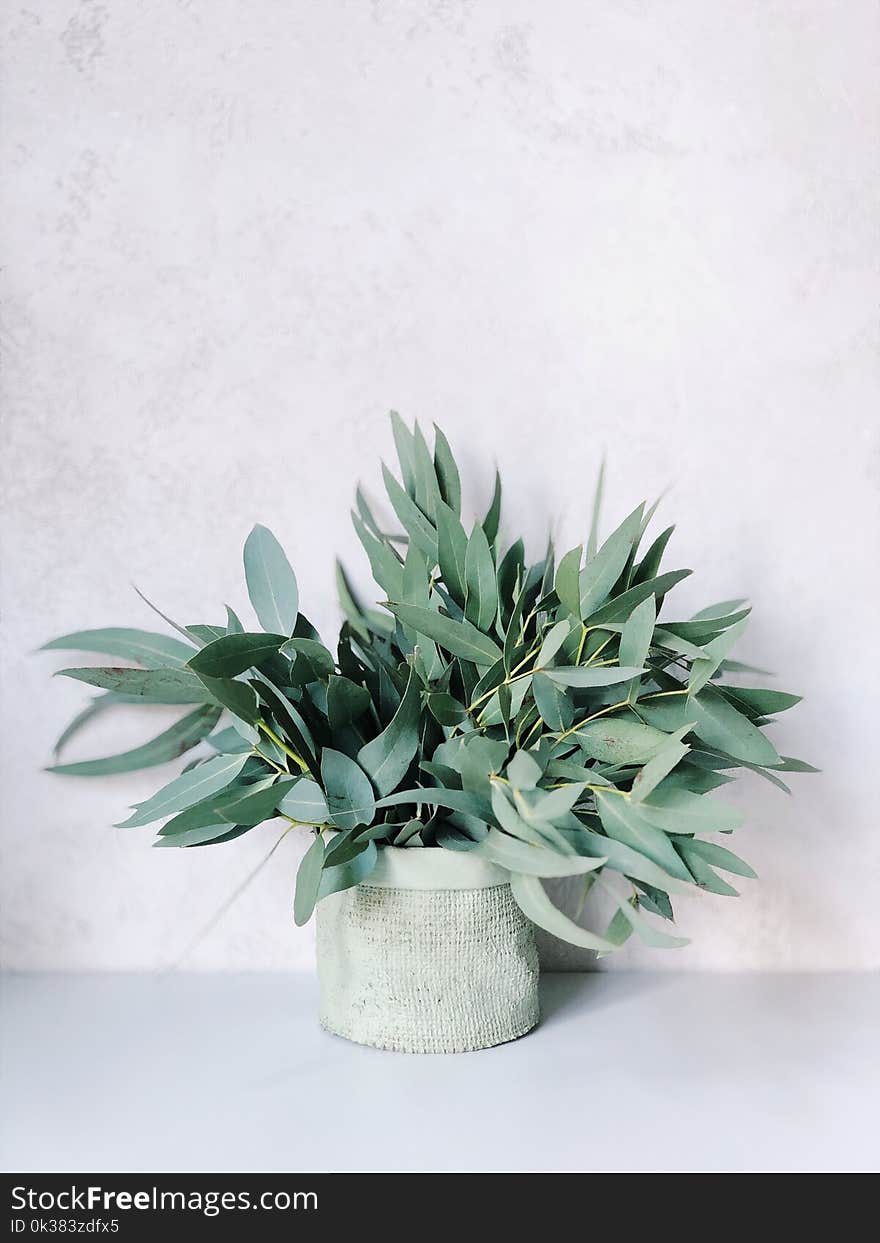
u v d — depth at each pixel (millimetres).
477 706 813
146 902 1028
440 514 828
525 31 1043
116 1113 740
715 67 1040
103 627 1032
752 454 1035
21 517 1035
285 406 1035
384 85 1040
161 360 1037
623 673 724
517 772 701
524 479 1034
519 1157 674
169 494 1035
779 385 1036
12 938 1031
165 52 1041
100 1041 870
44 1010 939
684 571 816
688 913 1035
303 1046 857
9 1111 744
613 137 1038
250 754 832
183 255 1039
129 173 1039
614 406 1035
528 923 877
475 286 1035
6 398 1035
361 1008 846
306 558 1031
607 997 966
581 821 810
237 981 1012
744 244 1038
